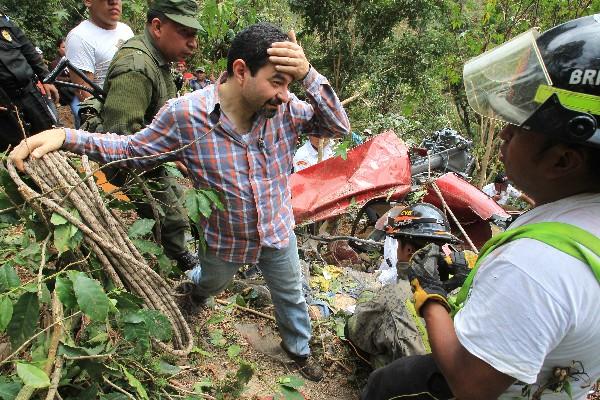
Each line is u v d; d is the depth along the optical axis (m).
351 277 3.96
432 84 9.80
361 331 2.74
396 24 9.25
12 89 3.60
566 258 0.98
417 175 5.73
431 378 1.69
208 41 5.80
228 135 2.18
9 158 1.82
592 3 6.54
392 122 8.25
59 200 1.86
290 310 2.71
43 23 8.35
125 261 1.98
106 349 1.95
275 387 2.69
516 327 0.99
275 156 2.33
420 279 1.43
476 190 4.66
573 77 0.98
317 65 9.16
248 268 3.73
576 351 1.05
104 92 2.83
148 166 2.25
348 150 4.93
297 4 8.58
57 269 2.01
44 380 1.45
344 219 5.85
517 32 6.98
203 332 2.95
